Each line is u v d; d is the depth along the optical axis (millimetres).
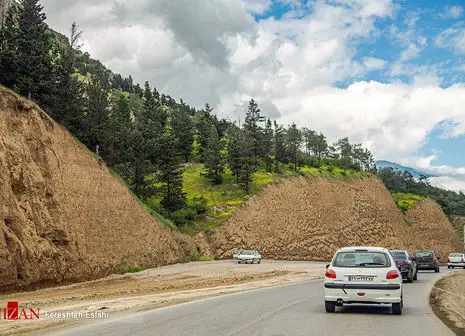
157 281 28062
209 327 10758
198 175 91062
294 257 75562
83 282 28969
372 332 10211
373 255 13320
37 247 25516
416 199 124938
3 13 57312
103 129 53906
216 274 33844
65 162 34875
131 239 41812
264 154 104562
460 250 122250
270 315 12812
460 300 17891
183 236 58031
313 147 121750
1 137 26781
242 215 73312
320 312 13461
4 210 23969
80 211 34312
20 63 42969
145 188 67375
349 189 97938
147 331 10242
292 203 82812
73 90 49250
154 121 113125
